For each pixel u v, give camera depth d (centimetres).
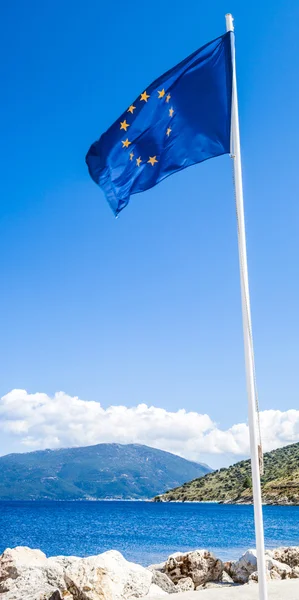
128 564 1691
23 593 1439
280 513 13512
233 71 1054
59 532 6894
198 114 1080
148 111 1105
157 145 1099
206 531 7262
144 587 1505
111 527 8050
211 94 1075
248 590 1306
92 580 1298
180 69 1092
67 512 15338
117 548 4881
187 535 6506
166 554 4312
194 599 1248
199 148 1073
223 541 5656
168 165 1088
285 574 1625
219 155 1060
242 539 5897
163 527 8169
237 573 1706
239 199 1019
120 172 1120
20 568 1672
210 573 1712
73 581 1291
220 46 1080
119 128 1115
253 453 927
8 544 5184
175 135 1091
